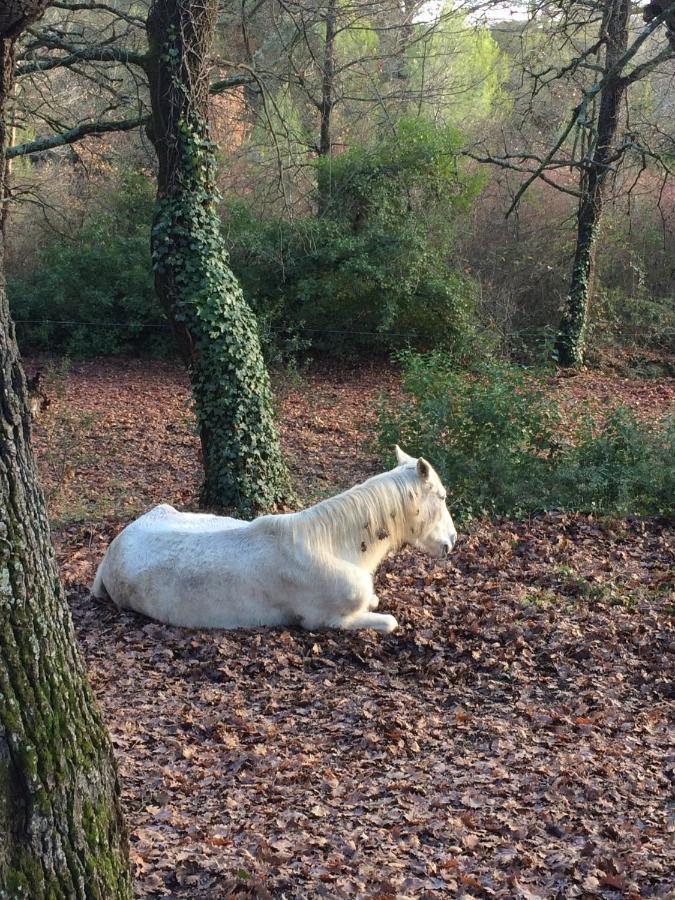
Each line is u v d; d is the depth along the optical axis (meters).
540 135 29.17
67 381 25.66
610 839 4.98
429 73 29.19
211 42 12.62
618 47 21.81
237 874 4.46
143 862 4.61
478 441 13.38
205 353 12.66
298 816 5.16
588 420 14.37
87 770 3.36
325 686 7.02
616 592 9.30
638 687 7.14
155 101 12.59
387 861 4.70
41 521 3.40
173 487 15.45
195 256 12.65
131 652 7.52
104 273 29.02
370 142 27.67
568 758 5.90
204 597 7.85
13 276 30.08
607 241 28.55
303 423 20.61
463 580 9.67
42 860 3.20
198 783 5.59
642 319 27.72
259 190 26.56
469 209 27.73
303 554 7.70
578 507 12.85
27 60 16.38
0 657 3.19
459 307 26.16
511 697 6.93
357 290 26.02
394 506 7.93
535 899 4.34
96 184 30.22
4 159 4.67
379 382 25.33
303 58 24.09
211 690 6.91
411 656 7.64
